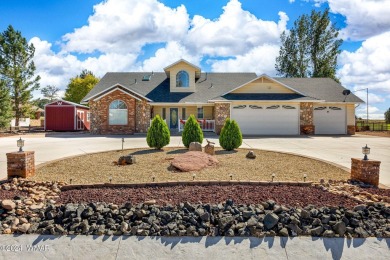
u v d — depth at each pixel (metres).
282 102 20.17
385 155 10.46
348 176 6.52
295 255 3.43
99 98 21.03
